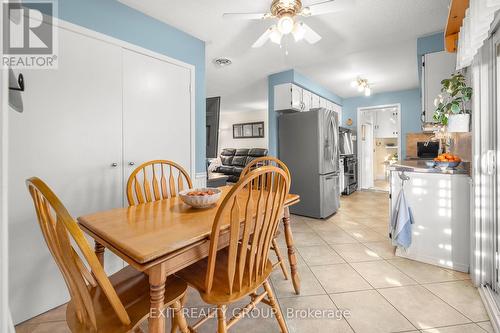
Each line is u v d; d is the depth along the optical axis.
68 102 1.75
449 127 2.02
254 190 1.95
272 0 2.04
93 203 1.88
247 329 1.43
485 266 1.75
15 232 1.54
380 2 2.06
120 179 2.04
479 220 1.76
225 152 7.57
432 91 2.64
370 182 6.70
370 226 3.28
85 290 0.80
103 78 1.93
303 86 4.16
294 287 1.76
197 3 2.09
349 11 2.19
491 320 1.42
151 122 2.27
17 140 1.54
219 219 0.97
